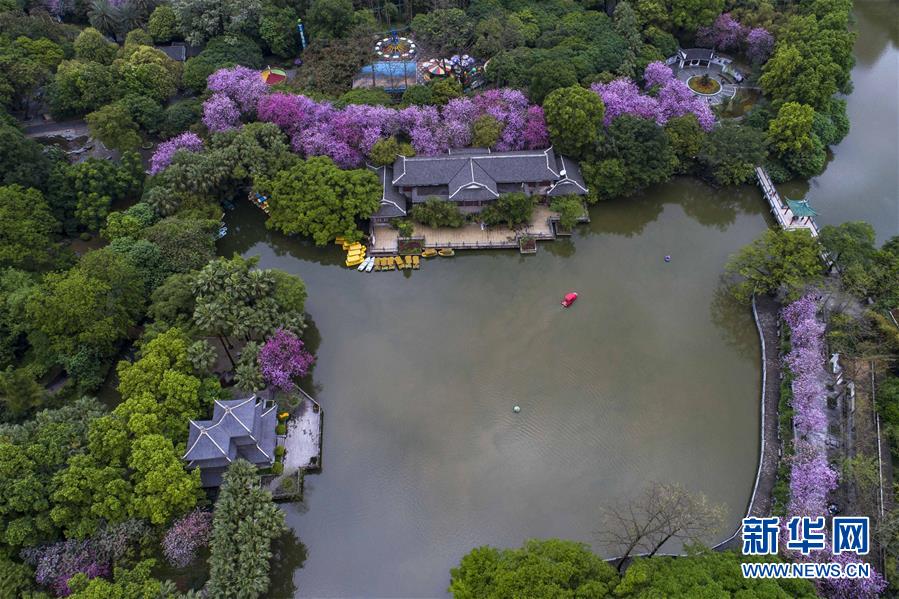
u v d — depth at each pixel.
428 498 66.25
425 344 79.94
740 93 117.38
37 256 77.00
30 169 83.56
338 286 87.19
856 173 103.75
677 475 67.56
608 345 79.62
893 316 76.12
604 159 94.44
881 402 66.75
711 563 51.81
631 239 93.62
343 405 74.00
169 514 57.25
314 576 61.66
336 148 92.75
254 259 77.94
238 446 63.22
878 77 125.38
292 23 122.69
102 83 102.12
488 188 87.94
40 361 70.44
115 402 72.25
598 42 112.56
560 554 53.00
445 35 117.25
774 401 72.50
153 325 70.62
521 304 84.56
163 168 89.88
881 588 52.28
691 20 122.88
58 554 54.50
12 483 54.97
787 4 128.00
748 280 84.31
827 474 60.72
